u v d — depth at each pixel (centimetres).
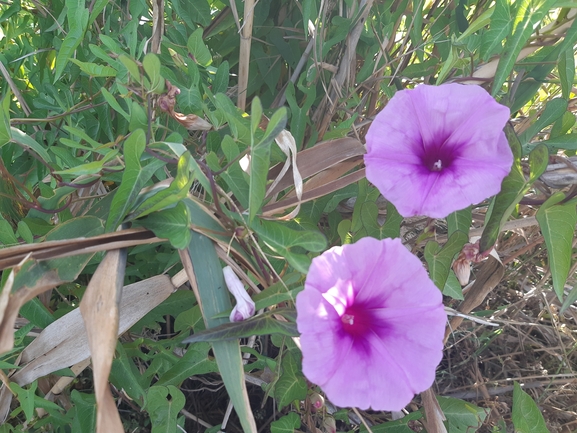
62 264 21
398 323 22
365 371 21
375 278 22
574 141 31
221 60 44
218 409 44
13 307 19
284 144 27
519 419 31
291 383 33
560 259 28
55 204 31
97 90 38
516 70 35
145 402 31
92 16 29
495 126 24
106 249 21
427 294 22
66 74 40
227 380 21
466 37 32
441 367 51
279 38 42
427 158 25
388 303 22
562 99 31
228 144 25
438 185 24
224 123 31
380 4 43
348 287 22
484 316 47
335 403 20
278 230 24
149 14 38
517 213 39
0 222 28
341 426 44
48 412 35
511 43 27
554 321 49
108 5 39
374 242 21
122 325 28
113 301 20
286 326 22
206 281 23
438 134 25
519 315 52
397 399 21
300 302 20
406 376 22
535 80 34
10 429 32
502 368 50
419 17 39
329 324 20
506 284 52
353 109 43
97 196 32
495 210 28
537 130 33
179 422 35
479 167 23
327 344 20
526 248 36
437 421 34
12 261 20
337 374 20
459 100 24
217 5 47
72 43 29
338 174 32
